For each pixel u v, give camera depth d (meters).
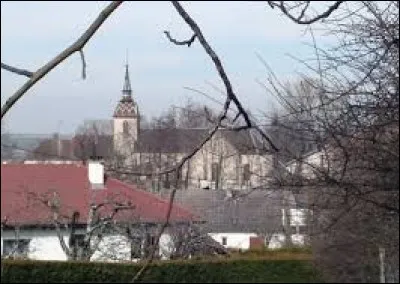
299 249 47.06
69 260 46.44
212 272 47.66
